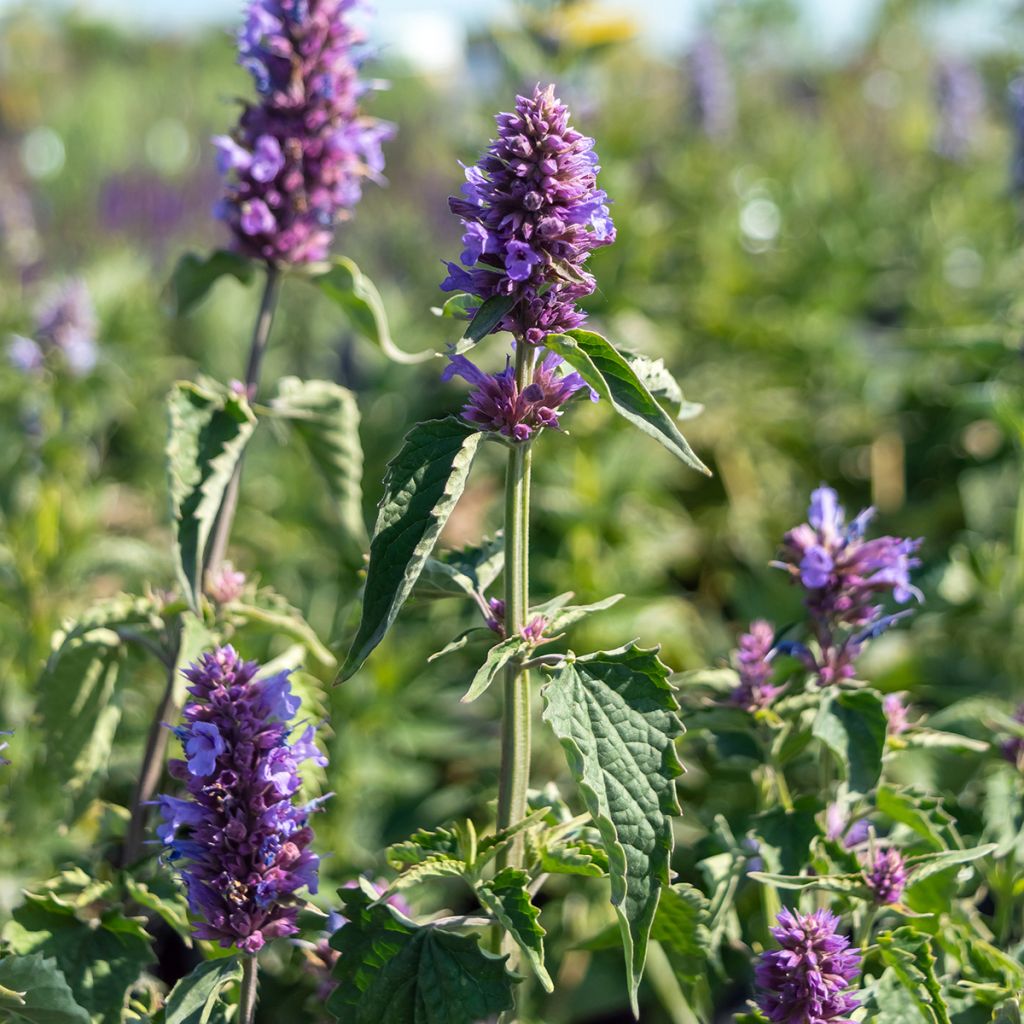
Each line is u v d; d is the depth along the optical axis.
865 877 0.73
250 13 0.84
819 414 1.59
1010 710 0.98
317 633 1.19
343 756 1.05
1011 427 1.13
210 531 0.83
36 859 0.93
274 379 1.73
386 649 1.10
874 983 0.72
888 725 0.77
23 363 1.20
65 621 0.82
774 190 2.18
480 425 0.68
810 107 3.37
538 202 0.66
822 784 0.79
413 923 0.69
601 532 1.28
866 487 1.55
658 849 0.66
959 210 2.06
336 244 2.31
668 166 2.11
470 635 0.70
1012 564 1.13
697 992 0.79
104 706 0.83
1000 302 1.62
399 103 3.98
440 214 2.37
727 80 2.31
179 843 0.69
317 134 0.85
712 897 0.77
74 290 1.22
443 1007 0.68
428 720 1.15
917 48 3.57
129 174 2.72
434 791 1.11
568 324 0.68
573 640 1.15
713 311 1.72
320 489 1.36
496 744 1.13
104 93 4.56
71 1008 0.70
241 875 0.69
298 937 0.75
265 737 0.69
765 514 1.47
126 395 1.54
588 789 0.66
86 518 1.15
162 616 0.82
